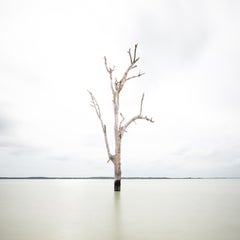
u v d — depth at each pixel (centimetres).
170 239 476
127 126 1698
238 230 559
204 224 628
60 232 534
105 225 613
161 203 1104
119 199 1276
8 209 905
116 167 1691
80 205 1020
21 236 498
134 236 500
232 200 1266
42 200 1229
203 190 2262
